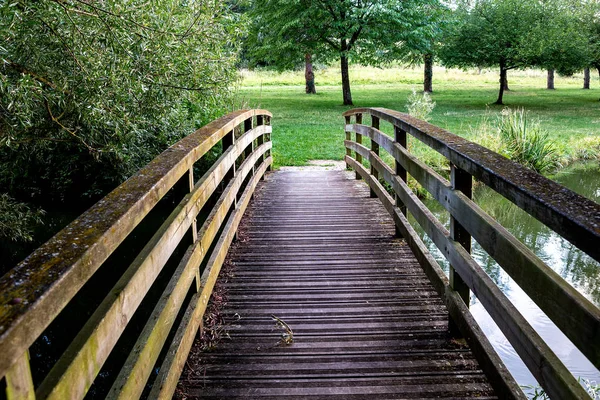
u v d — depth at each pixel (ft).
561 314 4.91
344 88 75.87
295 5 70.95
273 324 10.18
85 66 14.97
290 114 64.28
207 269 10.61
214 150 31.71
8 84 13.80
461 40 78.07
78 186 30.83
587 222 4.37
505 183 6.13
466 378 8.27
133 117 17.49
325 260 13.79
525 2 73.82
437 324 10.08
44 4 13.66
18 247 24.93
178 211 8.00
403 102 77.71
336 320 10.32
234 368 8.63
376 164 18.81
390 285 12.05
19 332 3.02
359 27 72.49
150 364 6.12
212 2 16.71
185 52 16.83
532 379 12.21
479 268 7.98
